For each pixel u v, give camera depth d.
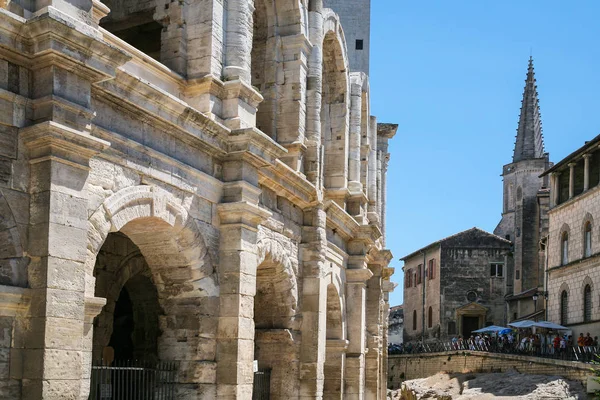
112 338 27.47
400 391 71.12
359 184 35.97
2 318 14.61
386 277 52.47
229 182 21.59
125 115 17.94
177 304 20.97
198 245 20.50
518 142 111.94
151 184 18.70
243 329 21.11
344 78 35.12
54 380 14.59
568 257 64.06
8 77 14.87
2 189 14.66
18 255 14.80
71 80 15.48
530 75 114.31
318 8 30.28
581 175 63.94
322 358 27.92
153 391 20.70
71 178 15.36
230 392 20.53
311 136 29.06
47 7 14.98
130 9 22.77
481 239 98.31
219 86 21.61
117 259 23.50
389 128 56.22
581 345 54.53
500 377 53.75
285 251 26.12
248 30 22.94
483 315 96.50
